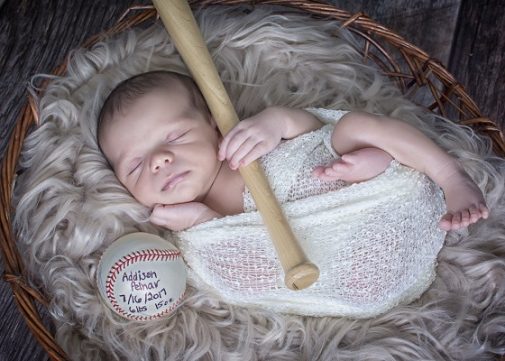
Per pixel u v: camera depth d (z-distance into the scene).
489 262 1.50
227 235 1.37
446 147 1.54
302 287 1.21
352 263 1.36
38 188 1.46
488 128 1.54
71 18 1.80
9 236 1.36
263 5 1.69
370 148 1.36
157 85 1.40
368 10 1.82
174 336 1.43
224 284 1.42
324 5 1.57
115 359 1.43
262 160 1.39
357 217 1.35
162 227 1.48
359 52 1.67
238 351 1.43
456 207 1.32
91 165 1.47
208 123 1.42
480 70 1.79
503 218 1.56
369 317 1.47
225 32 1.61
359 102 1.62
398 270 1.38
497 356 1.45
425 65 1.56
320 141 1.41
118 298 1.32
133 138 1.37
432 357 1.42
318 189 1.37
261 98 1.60
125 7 1.81
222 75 1.61
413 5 1.82
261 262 1.37
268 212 1.26
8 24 1.79
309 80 1.62
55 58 1.78
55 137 1.50
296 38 1.62
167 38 1.61
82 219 1.44
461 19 1.81
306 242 1.35
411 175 1.36
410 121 1.57
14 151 1.42
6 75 1.76
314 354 1.45
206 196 1.44
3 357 1.61
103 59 1.56
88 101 1.52
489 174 1.55
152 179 1.36
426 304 1.47
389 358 1.40
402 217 1.35
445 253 1.53
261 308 1.47
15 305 1.64
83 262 1.44
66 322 1.42
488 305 1.49
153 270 1.32
